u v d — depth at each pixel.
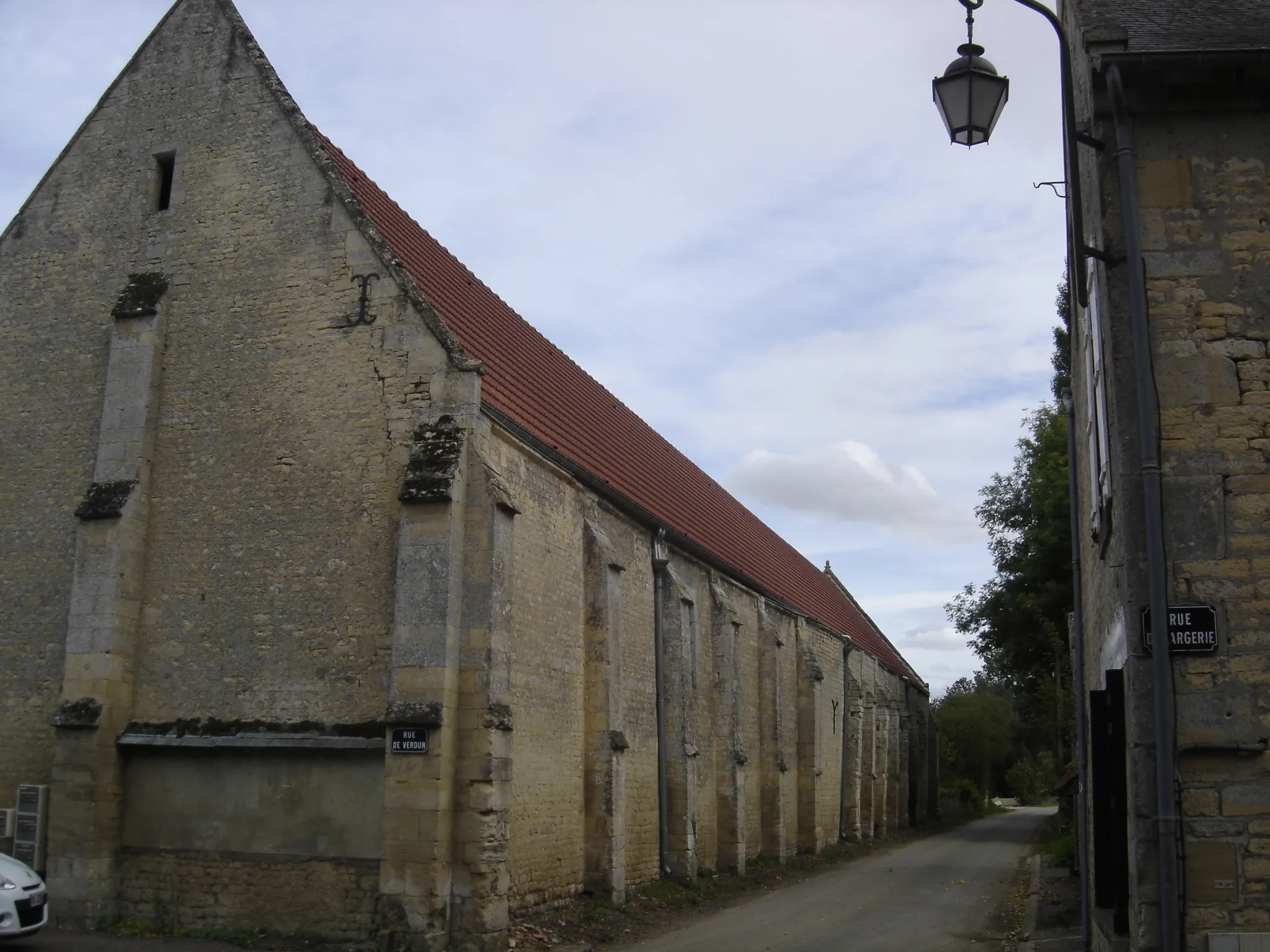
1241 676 8.96
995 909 20.06
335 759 14.16
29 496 16.66
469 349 17.17
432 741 13.43
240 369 16.00
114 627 15.17
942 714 77.38
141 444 15.93
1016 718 83.88
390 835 13.34
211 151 16.97
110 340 16.81
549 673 16.77
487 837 13.51
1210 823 8.80
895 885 24.39
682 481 30.86
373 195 19.33
